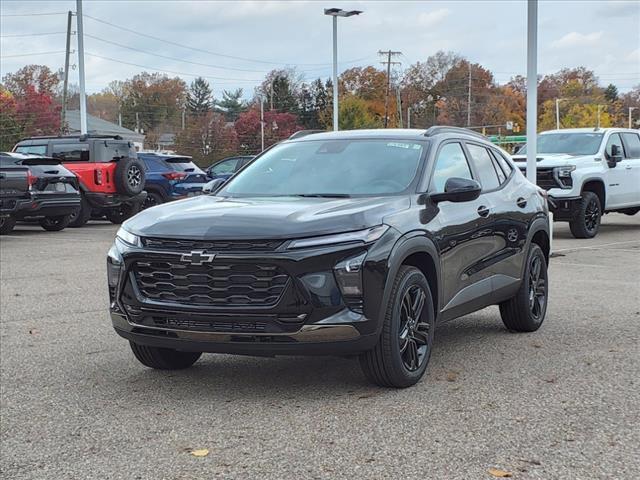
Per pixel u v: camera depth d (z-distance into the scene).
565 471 3.95
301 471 3.98
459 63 112.31
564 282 10.24
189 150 94.38
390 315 5.12
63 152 19.30
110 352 6.68
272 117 97.88
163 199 21.47
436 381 5.59
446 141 6.43
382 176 5.91
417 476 3.90
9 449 4.41
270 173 6.34
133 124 124.06
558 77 126.88
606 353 6.40
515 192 7.16
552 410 4.91
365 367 5.26
